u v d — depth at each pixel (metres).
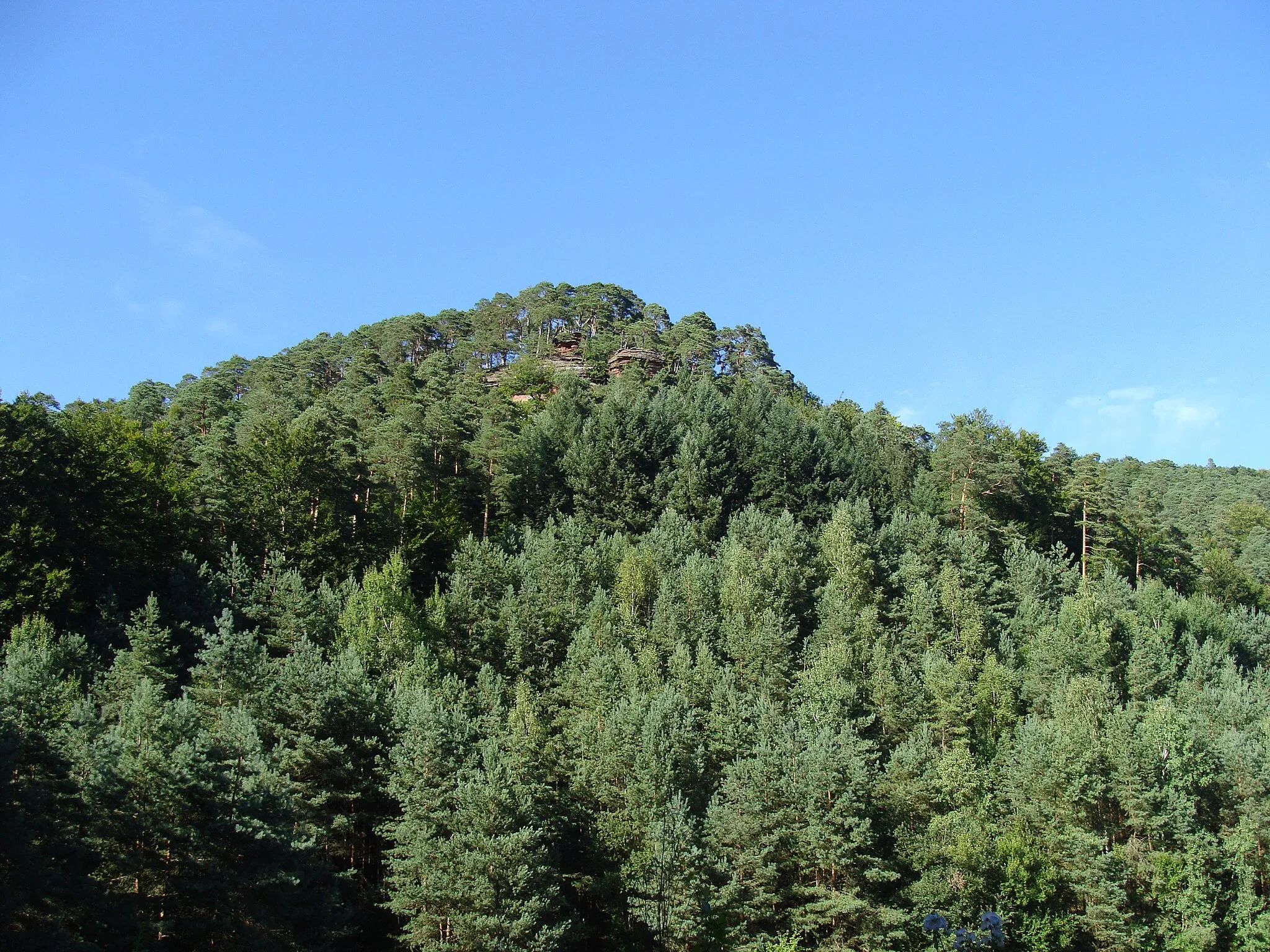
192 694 54.56
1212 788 59.62
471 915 44.34
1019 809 58.53
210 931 40.16
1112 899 53.16
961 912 50.72
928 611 79.44
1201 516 160.12
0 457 64.69
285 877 40.72
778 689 66.56
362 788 51.28
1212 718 67.56
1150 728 61.16
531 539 88.94
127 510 74.38
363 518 88.19
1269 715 67.06
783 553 85.69
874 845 54.12
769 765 53.75
